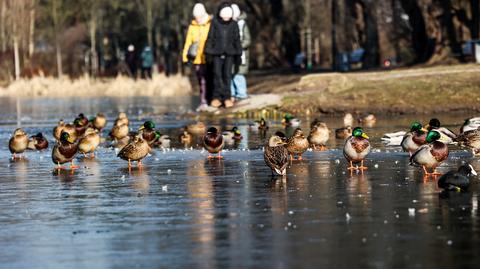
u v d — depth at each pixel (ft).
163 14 322.14
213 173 64.64
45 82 243.60
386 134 87.15
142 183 60.39
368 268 36.52
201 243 41.57
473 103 121.80
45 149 85.25
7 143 95.40
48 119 139.03
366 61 241.14
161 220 47.16
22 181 63.00
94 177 64.08
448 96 124.16
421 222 44.62
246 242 41.50
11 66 305.94
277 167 61.36
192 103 177.58
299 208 49.34
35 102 198.18
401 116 117.60
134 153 68.28
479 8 192.44
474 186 55.16
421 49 215.92
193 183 59.77
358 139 63.31
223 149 82.07
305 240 41.52
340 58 241.14
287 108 128.26
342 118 119.44
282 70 262.47
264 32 287.89
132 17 341.00
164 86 226.38
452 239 40.86
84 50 336.29
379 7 240.94
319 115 125.08
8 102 200.34
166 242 42.01
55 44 325.01
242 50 133.90
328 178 60.39
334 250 39.52
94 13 324.19
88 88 239.71
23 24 307.99
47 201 54.03
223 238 42.45
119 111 155.94
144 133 84.48
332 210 48.49
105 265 38.24
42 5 336.90
